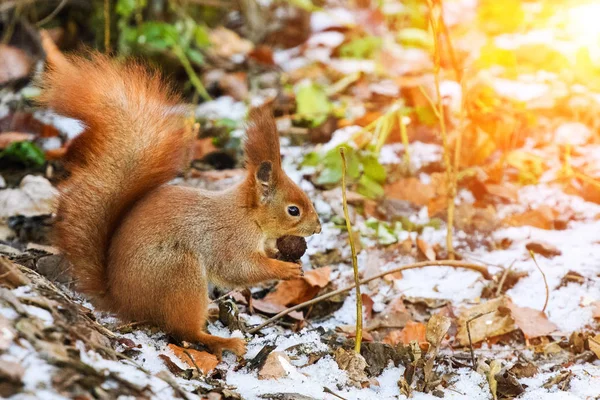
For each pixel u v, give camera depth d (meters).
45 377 4.92
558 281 8.76
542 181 10.94
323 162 10.92
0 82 12.36
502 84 13.29
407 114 12.19
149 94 7.31
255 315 8.13
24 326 5.25
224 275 7.46
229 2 15.52
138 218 7.04
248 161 7.68
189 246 7.14
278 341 7.34
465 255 9.45
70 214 7.09
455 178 9.19
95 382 5.09
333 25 15.78
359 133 11.41
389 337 7.69
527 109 12.30
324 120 12.17
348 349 7.26
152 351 6.52
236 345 6.98
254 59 14.08
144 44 13.06
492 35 15.43
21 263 7.88
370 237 9.80
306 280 8.52
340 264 9.34
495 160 11.40
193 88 13.53
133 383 5.24
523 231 9.86
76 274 7.09
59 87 7.07
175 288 6.97
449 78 13.30
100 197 7.12
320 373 6.78
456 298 8.57
